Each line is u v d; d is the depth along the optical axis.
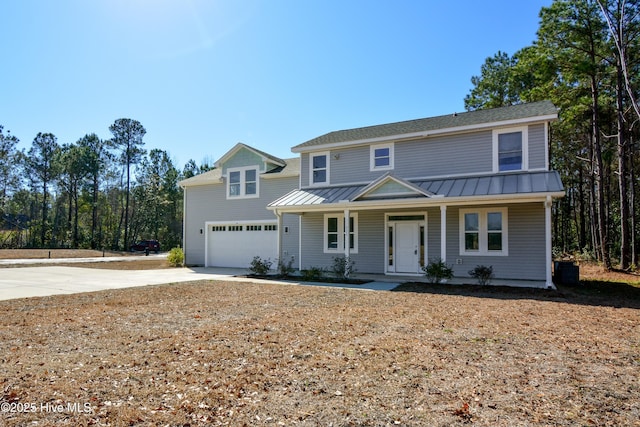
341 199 15.63
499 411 3.66
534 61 21.11
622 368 4.88
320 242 18.05
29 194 48.75
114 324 7.29
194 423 3.39
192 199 23.06
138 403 3.78
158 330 6.80
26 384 4.23
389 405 3.79
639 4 16.95
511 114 14.80
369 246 16.80
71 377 4.47
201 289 12.28
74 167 45.66
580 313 8.38
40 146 46.44
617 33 17.53
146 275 17.05
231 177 21.72
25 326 7.11
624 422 3.45
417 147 16.06
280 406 3.76
